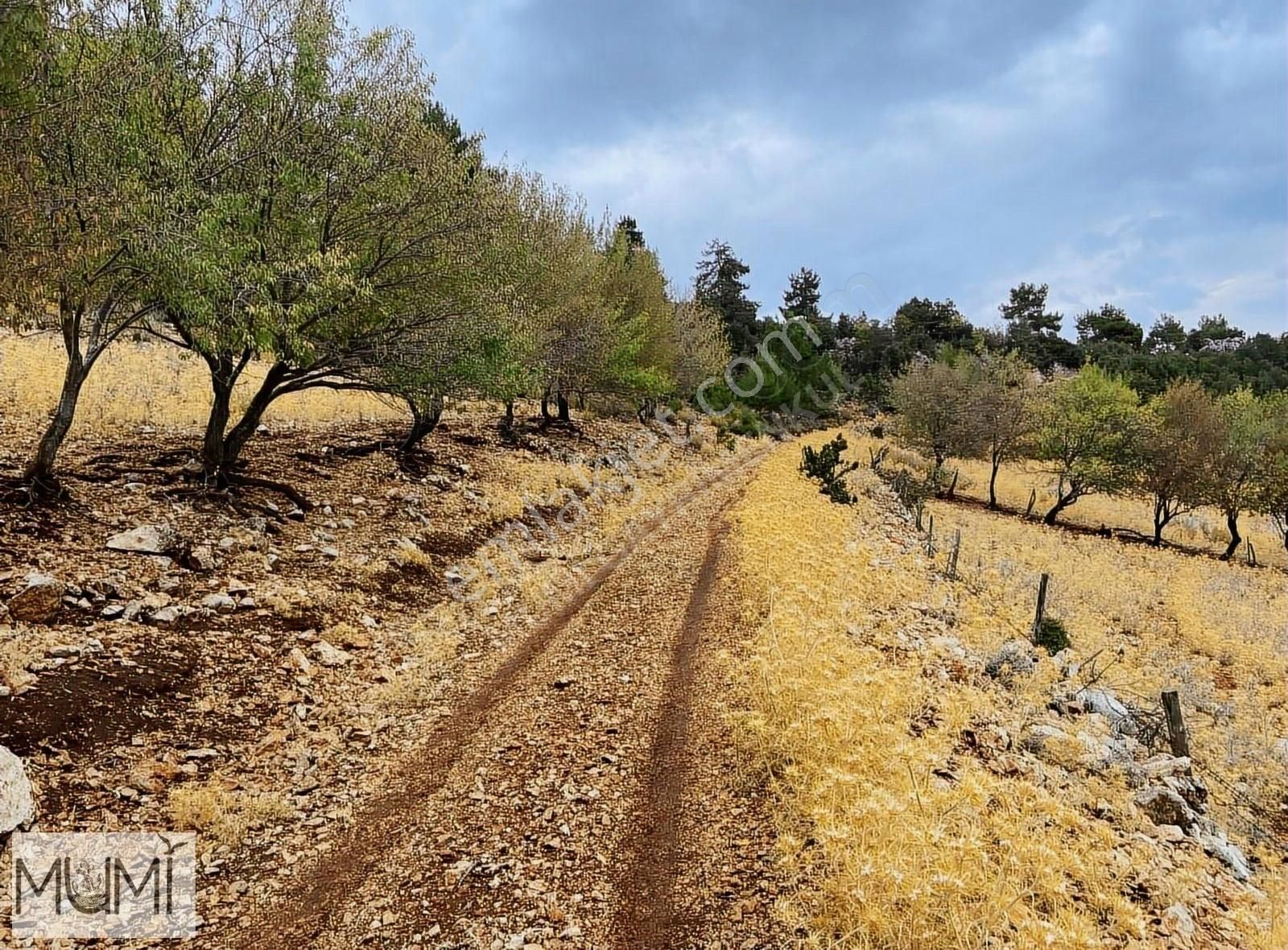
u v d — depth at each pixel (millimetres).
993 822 4586
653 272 28547
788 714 5598
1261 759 9625
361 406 20156
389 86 11148
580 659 8539
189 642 7234
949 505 29688
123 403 14023
